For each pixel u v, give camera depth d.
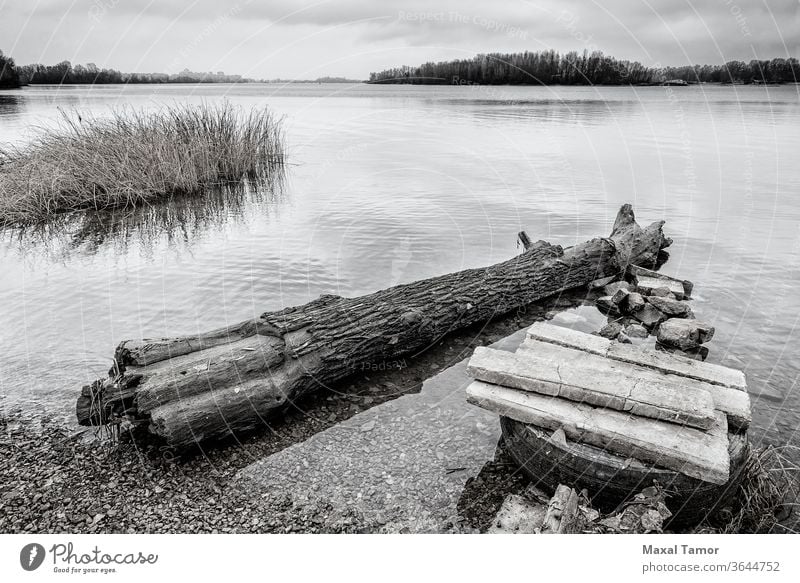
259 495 3.54
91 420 4.10
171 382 3.91
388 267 7.60
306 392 4.54
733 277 7.31
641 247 7.71
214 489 3.60
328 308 4.91
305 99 42.59
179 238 9.09
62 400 4.48
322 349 4.51
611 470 3.24
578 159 16.16
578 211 10.55
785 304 6.41
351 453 3.94
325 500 3.49
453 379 4.99
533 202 11.21
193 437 3.83
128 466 3.77
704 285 7.07
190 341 4.38
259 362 4.25
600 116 28.41
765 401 4.43
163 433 3.74
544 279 6.73
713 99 44.84
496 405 3.65
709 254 8.21
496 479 3.68
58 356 5.20
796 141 19.80
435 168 14.85
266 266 7.68
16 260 8.03
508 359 3.92
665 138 20.50
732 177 13.73
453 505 3.46
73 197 10.91
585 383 3.61
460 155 16.81
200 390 3.99
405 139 19.70
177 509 3.41
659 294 6.59
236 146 14.17
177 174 12.18
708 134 21.67
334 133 21.52
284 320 4.59
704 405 3.34
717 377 3.85
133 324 5.92
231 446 4.04
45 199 10.53
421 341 5.32
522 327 6.14
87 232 9.52
